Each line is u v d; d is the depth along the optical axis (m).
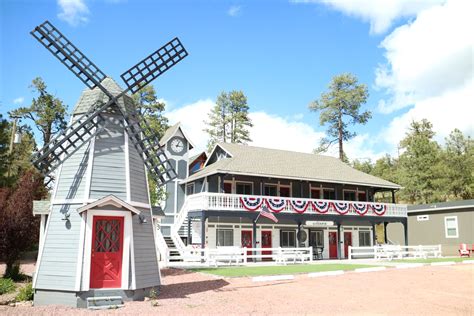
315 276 20.59
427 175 52.50
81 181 14.68
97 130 15.28
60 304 13.59
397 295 15.17
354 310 12.42
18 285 18.23
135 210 14.63
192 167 39.69
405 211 36.56
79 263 13.62
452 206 36.47
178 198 35.81
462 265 26.83
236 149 35.22
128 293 14.05
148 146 17.12
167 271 23.23
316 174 34.22
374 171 67.81
